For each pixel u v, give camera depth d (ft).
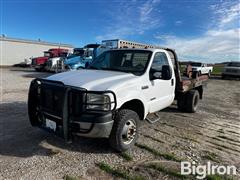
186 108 22.77
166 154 12.58
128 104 13.37
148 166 11.13
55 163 10.98
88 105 10.73
